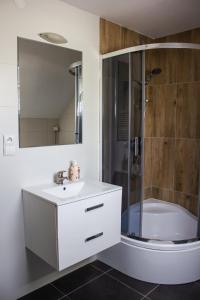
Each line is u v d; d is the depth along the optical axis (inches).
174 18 89.8
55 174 79.2
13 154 69.2
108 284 79.6
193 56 100.3
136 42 102.5
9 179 69.2
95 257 92.1
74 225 62.7
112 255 87.0
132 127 87.4
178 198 110.8
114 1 76.9
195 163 103.6
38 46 72.6
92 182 81.7
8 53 66.6
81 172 86.6
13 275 72.3
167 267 77.9
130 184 87.7
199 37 98.4
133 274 81.9
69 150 82.7
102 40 89.0
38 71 73.0
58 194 74.3
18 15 67.7
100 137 91.0
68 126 81.7
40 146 75.0
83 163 87.0
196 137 102.5
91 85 87.0
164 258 77.5
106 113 90.7
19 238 72.4
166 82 109.7
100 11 83.7
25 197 70.5
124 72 86.7
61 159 80.7
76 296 74.7
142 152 88.4
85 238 65.7
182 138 107.2
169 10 83.2
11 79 67.6
